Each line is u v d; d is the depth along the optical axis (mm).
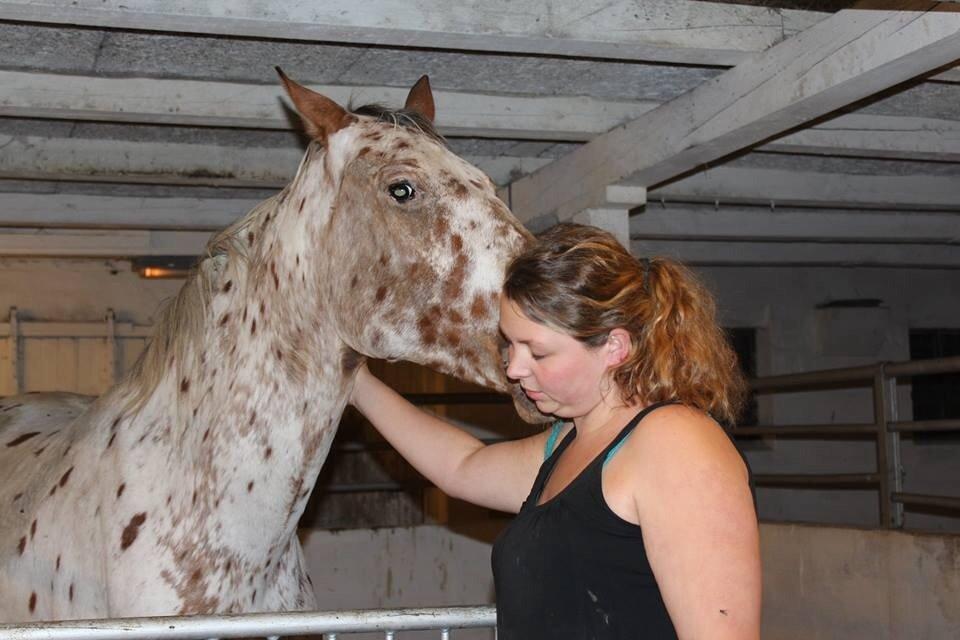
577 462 1361
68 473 2260
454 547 5328
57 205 4941
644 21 2881
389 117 2088
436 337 1945
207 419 2084
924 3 2520
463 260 1921
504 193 4637
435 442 1873
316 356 2064
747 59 3125
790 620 4672
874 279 8383
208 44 3076
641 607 1255
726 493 1207
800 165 5051
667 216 5898
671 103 3537
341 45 3125
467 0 2691
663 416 1282
